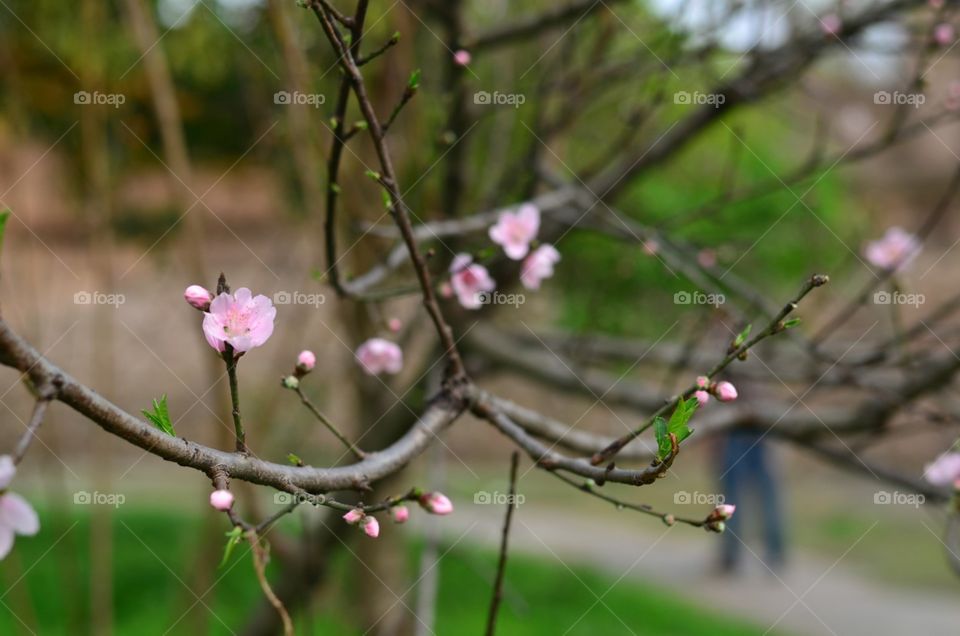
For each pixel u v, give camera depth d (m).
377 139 1.14
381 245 2.50
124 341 6.20
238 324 0.92
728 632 5.17
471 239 2.38
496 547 6.34
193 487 7.48
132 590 4.89
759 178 3.73
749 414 2.31
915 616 5.48
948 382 2.15
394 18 2.47
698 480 7.48
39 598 4.47
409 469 3.17
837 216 3.64
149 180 4.20
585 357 2.88
